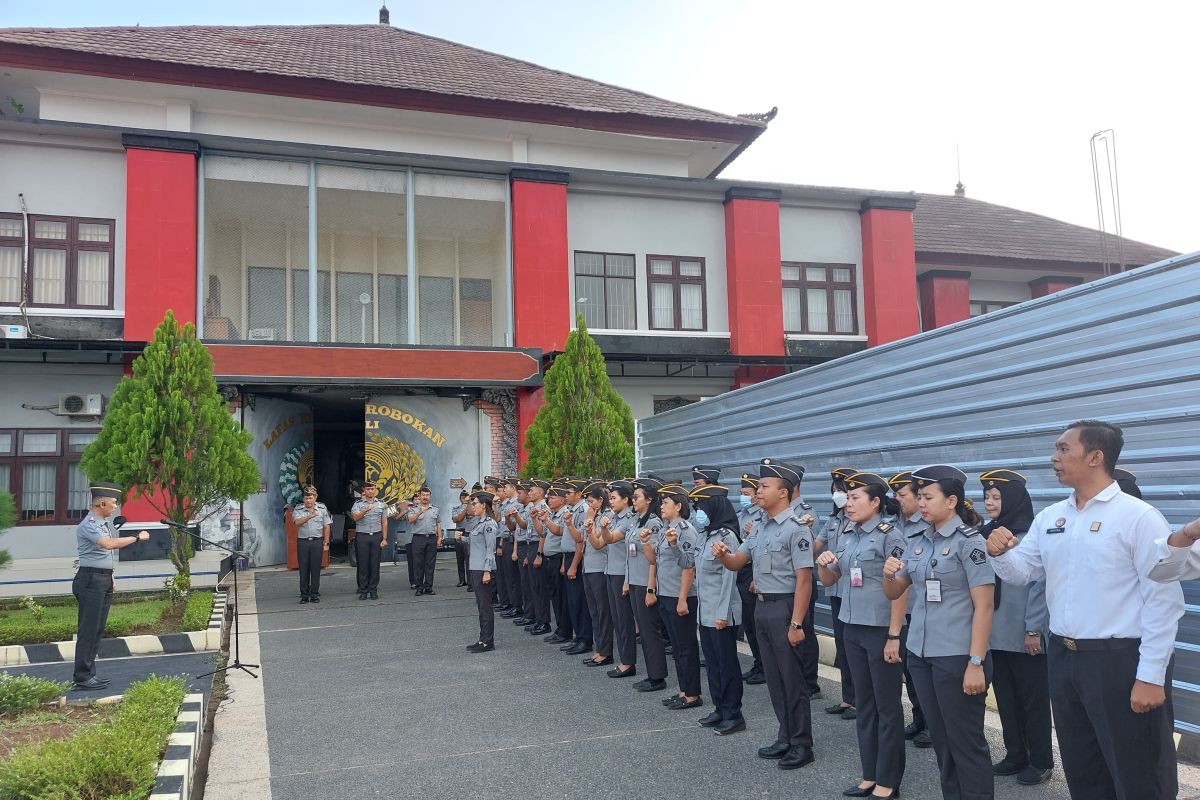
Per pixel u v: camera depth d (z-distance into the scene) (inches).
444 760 223.1
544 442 504.7
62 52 602.2
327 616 459.5
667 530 267.4
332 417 850.1
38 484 583.2
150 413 420.8
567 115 724.7
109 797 166.1
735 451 435.5
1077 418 230.8
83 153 602.2
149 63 620.7
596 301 719.1
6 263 582.9
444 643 386.9
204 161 619.8
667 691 293.4
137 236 589.0
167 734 207.3
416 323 658.2
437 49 870.4
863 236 789.2
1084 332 229.5
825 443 352.2
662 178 725.9
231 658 354.0
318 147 633.6
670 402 746.8
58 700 255.3
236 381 594.2
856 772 209.2
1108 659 141.5
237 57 685.3
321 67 703.1
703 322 743.7
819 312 776.3
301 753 231.5
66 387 590.9
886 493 202.4
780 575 218.4
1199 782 186.1
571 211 721.0
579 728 249.4
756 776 207.0
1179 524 203.2
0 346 535.5
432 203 695.1
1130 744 140.5
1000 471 204.5
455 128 726.5
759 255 741.3
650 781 204.5
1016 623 201.2
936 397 285.6
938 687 171.2
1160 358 207.2
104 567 304.2
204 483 433.4
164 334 443.5
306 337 690.2
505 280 694.5
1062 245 936.9
